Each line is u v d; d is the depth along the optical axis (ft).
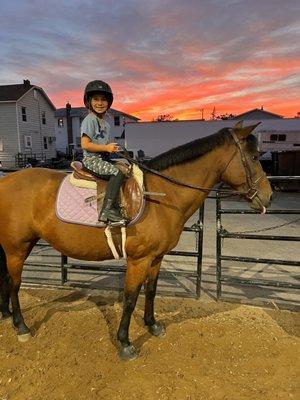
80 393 8.32
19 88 103.14
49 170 10.76
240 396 8.18
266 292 13.94
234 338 10.48
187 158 9.64
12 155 100.22
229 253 19.12
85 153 9.35
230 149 9.59
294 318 11.69
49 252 19.42
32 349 10.05
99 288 14.21
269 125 80.12
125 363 9.41
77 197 9.43
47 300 13.12
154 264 10.29
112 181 8.84
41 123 111.55
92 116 9.24
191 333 10.77
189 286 14.58
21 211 9.89
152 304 10.63
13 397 8.25
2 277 11.46
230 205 37.99
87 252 9.78
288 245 20.67
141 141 86.69
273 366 9.24
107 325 11.25
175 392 8.32
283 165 48.06
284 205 36.06
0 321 11.59
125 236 9.02
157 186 9.46
